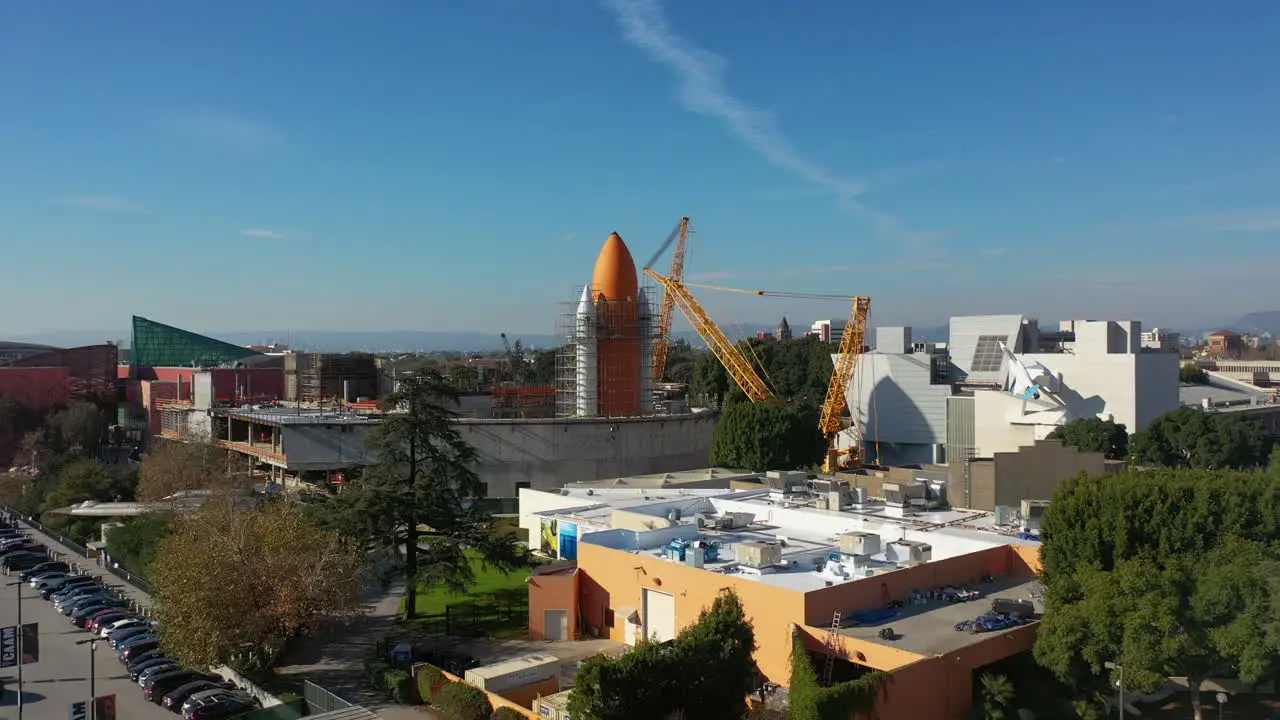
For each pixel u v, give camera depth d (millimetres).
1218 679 46969
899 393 140125
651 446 118625
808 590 46781
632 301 119812
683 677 38406
